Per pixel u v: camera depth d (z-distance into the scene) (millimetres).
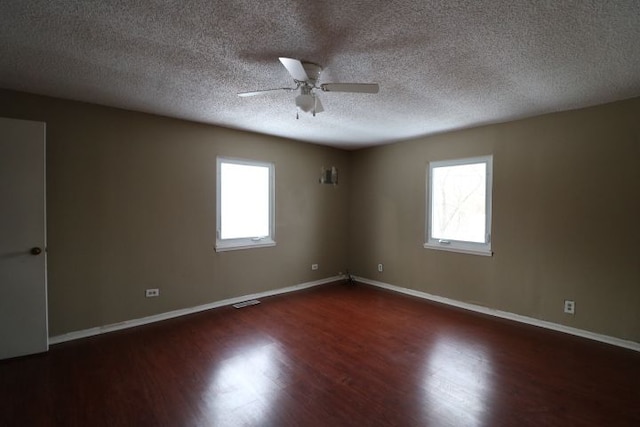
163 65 2172
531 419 1873
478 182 3811
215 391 2133
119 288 3166
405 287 4531
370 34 1759
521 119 3395
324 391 2145
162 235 3420
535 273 3312
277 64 2150
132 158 3211
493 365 2498
